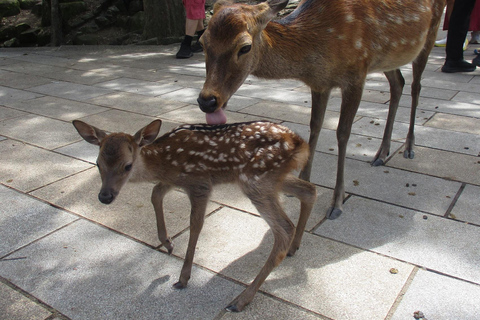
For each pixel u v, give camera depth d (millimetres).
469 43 4215
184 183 1340
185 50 4066
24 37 5133
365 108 2633
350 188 1794
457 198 1700
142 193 1771
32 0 5594
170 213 1643
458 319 1188
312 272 1356
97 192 1769
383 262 1390
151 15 4727
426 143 2156
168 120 2467
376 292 1277
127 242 1491
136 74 3510
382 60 1733
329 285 1305
